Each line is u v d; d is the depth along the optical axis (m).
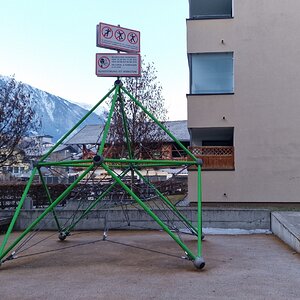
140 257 8.23
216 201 17.11
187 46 18.06
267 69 17.34
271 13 17.50
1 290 5.91
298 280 6.33
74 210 12.79
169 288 5.85
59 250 9.15
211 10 20.67
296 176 16.95
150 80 25.98
